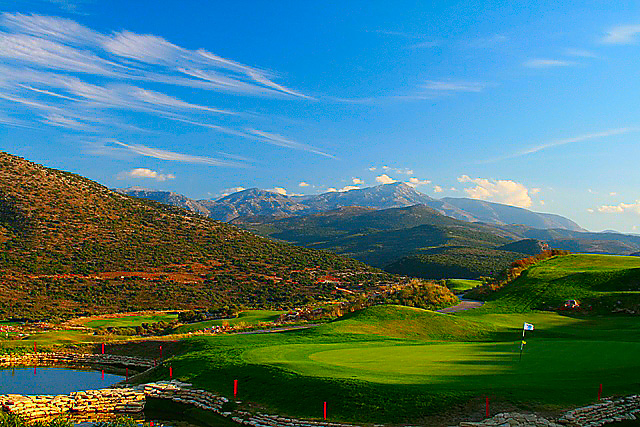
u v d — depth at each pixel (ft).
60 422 73.31
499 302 204.85
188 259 360.48
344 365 85.56
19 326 198.39
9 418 72.38
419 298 208.74
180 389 86.17
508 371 78.43
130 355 140.87
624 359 87.66
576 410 63.00
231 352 104.88
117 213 410.11
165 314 250.78
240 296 305.32
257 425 69.15
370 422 64.13
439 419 62.34
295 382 77.87
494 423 58.70
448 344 112.47
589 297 193.57
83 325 208.23
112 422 73.82
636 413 65.10
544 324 158.10
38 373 124.06
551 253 300.61
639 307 176.65
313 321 179.22
